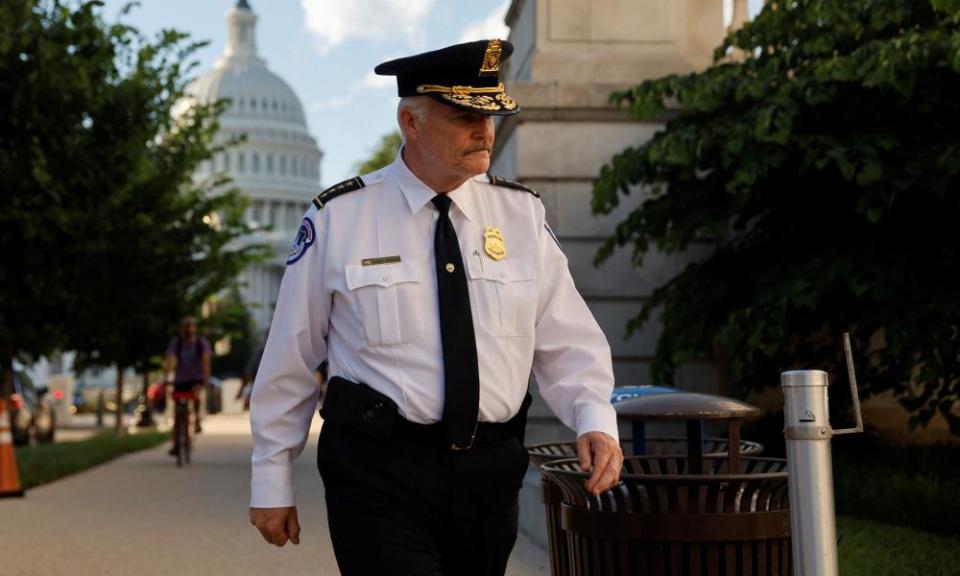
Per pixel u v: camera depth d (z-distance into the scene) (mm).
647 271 9633
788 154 7160
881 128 7227
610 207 8516
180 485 12570
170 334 20703
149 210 18297
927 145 7152
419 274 2891
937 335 6805
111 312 16516
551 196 9586
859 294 6945
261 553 7582
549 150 9602
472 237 2951
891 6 7355
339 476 2861
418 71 2881
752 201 8086
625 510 3340
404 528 2807
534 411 9141
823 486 2650
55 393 34938
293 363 2990
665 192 9484
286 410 3016
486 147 2912
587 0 9930
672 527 3275
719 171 8086
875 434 9211
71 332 16156
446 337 2846
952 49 6238
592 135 9609
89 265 14852
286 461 3031
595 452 2852
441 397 2838
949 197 7234
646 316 8766
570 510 3486
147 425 30156
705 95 7688
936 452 8461
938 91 7008
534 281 2973
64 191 13406
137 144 14898
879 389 8039
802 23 8023
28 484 12375
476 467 2852
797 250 8023
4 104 13312
